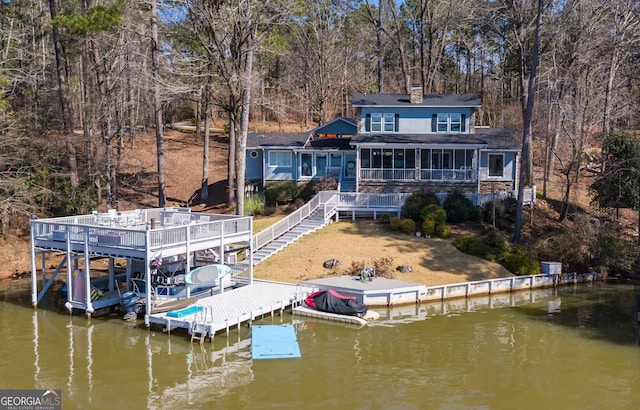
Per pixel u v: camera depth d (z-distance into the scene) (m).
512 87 67.25
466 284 25.92
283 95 63.75
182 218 25.89
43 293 24.19
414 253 29.34
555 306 24.78
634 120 40.00
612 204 33.12
